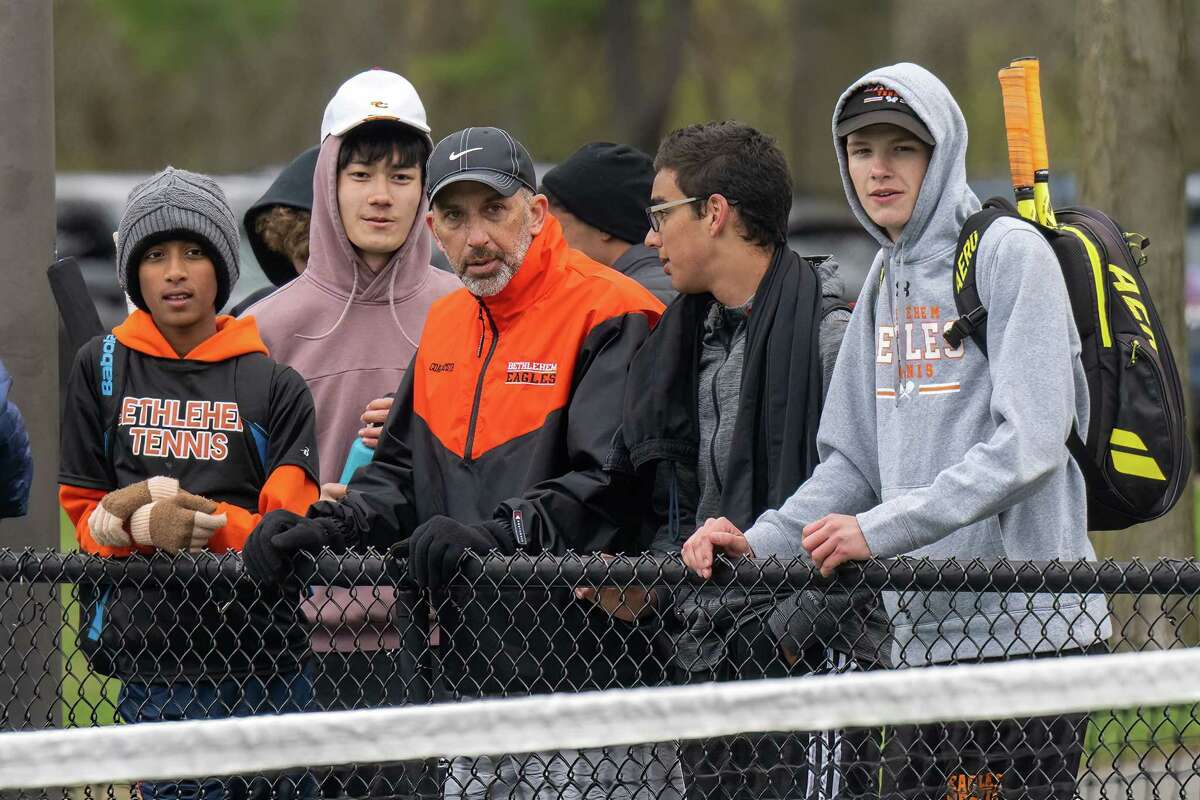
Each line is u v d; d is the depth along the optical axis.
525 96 100.75
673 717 9.34
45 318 15.67
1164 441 12.05
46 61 15.73
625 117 98.56
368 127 15.99
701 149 13.43
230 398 13.69
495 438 13.80
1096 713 12.53
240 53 101.12
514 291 13.91
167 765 9.38
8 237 15.46
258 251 18.38
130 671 12.62
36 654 14.77
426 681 12.14
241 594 12.50
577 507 12.95
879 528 11.23
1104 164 23.69
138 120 102.06
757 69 98.62
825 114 90.75
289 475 13.52
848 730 11.67
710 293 13.66
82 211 61.88
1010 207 12.66
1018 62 13.12
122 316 60.88
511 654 12.79
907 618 12.06
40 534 15.60
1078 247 12.32
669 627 12.88
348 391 16.08
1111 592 11.02
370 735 9.38
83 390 13.82
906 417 12.29
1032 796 11.36
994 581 11.09
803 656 12.61
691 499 13.60
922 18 86.44
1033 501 12.02
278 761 9.37
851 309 13.52
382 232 15.97
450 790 12.48
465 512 13.66
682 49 96.50
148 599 12.62
